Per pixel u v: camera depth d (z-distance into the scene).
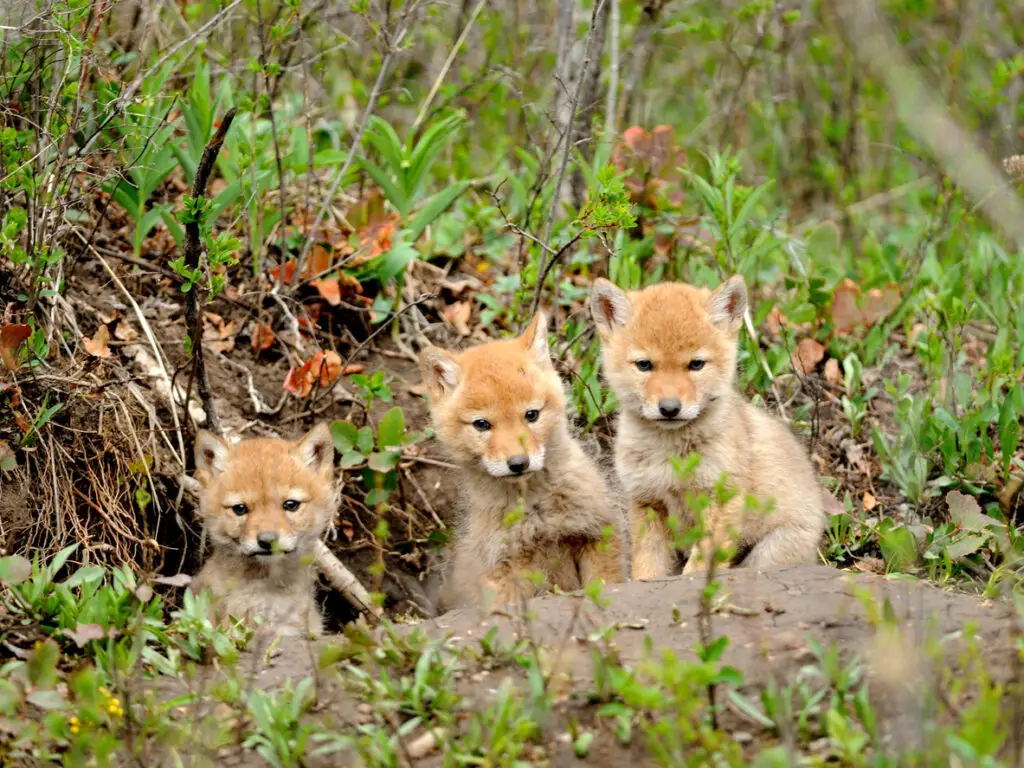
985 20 19.59
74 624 8.21
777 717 6.47
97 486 10.79
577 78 15.30
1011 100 18.08
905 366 13.46
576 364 12.87
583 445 12.38
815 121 19.14
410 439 11.53
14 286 11.05
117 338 11.95
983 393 12.15
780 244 13.95
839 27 18.77
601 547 9.71
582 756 6.61
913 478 11.59
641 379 10.62
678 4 19.19
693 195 16.11
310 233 12.90
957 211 15.16
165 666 7.95
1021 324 12.88
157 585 10.58
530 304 13.34
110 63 12.78
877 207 18.22
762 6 16.50
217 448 10.52
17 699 7.25
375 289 13.38
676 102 19.98
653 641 7.71
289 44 14.30
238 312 12.80
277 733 6.89
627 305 10.96
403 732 6.93
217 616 8.80
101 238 12.83
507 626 8.14
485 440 10.54
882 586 8.29
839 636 7.60
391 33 15.05
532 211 13.54
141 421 11.31
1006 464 11.24
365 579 12.03
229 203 12.25
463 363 10.91
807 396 12.89
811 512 10.74
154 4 13.70
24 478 10.48
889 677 6.73
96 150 11.55
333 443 10.96
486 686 7.39
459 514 11.63
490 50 17.14
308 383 12.27
